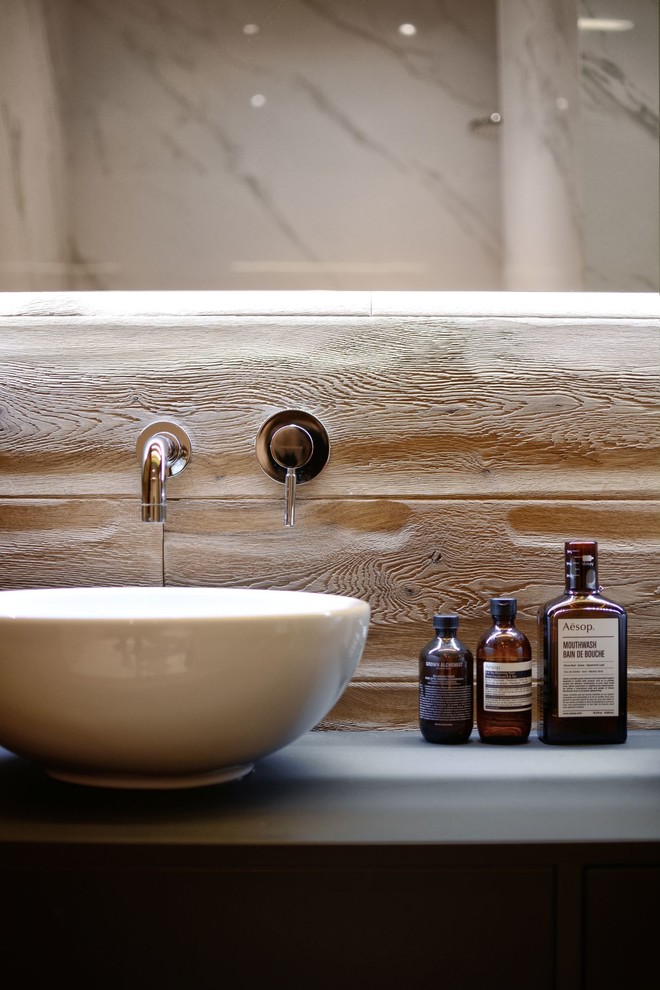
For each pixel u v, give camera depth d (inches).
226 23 49.0
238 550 48.9
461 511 48.9
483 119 48.8
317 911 30.4
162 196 48.8
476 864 30.4
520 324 49.3
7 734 34.2
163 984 30.4
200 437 49.1
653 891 30.5
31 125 48.8
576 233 48.6
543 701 44.2
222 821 32.4
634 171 48.7
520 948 30.5
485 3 48.9
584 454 49.1
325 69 48.9
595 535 48.9
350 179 48.8
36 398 49.3
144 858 30.3
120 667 31.2
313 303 49.4
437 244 48.6
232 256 48.6
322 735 46.3
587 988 30.5
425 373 49.2
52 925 30.4
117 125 48.8
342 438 49.0
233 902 30.4
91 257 48.6
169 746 32.9
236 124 48.9
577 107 48.8
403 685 48.3
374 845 30.2
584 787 36.5
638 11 48.8
